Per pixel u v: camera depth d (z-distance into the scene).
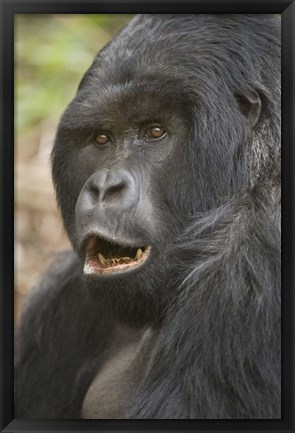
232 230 12.34
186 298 12.41
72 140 13.74
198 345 12.02
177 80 12.79
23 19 29.05
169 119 12.94
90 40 28.77
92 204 12.48
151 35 13.23
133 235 12.47
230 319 11.84
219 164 12.88
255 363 11.80
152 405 12.27
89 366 15.50
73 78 27.88
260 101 13.02
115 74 13.16
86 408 14.45
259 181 12.75
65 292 15.99
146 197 12.73
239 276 11.94
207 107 12.79
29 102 27.09
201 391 11.82
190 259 12.79
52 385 15.90
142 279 12.65
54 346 15.95
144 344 13.65
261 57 13.23
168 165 12.92
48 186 24.62
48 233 23.97
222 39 13.16
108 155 13.33
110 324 15.54
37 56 28.38
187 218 13.00
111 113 13.05
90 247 12.47
